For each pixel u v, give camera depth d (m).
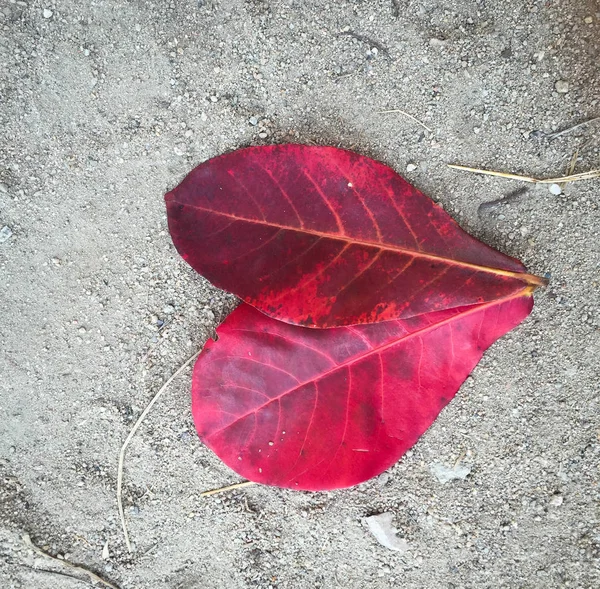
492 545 0.49
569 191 0.47
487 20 0.47
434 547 0.49
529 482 0.49
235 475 0.49
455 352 0.46
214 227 0.45
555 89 0.47
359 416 0.46
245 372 0.46
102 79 0.48
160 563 0.50
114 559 0.50
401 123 0.47
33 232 0.49
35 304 0.49
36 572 0.50
